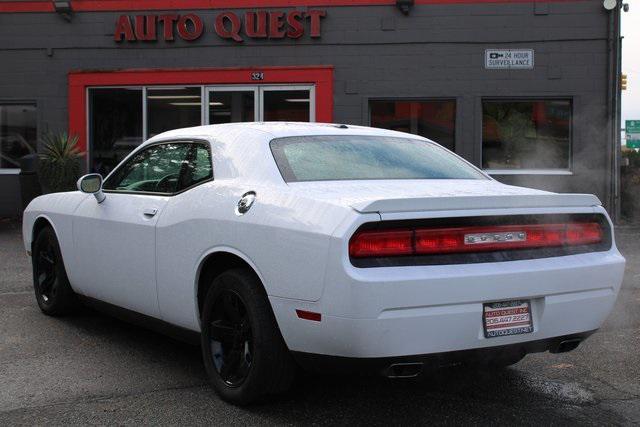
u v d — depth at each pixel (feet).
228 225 12.54
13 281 24.80
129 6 43.39
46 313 19.62
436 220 11.05
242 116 43.52
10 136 45.32
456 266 10.97
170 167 15.28
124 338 17.49
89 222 16.94
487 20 41.39
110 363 15.40
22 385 13.91
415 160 14.66
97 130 44.57
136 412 12.47
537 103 42.11
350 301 10.38
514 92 41.52
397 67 42.04
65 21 43.93
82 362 15.47
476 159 41.83
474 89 41.68
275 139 13.82
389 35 41.96
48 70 44.19
